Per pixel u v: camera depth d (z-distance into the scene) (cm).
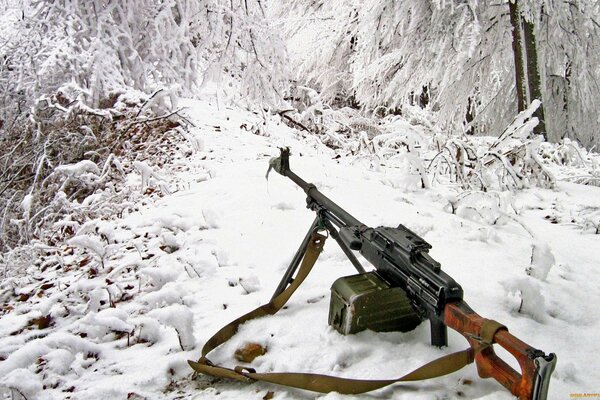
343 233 226
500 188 576
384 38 1059
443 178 632
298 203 437
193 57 900
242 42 946
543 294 275
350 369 197
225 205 432
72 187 624
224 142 697
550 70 1007
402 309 213
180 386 207
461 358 166
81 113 689
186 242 372
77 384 215
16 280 377
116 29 825
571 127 1058
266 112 984
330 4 1498
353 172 568
